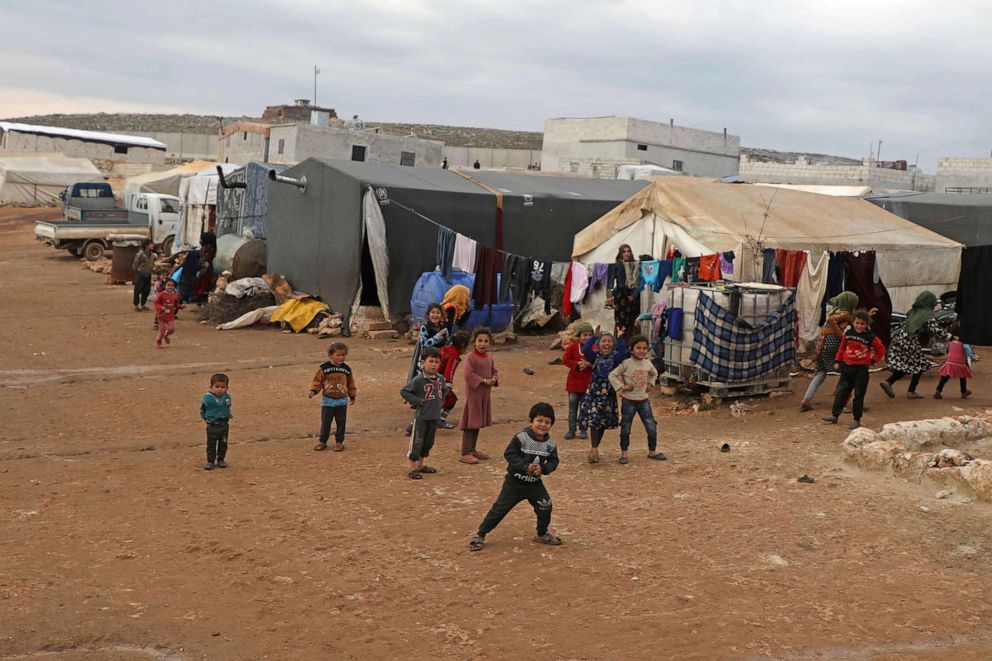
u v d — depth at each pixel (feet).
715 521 28.58
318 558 25.29
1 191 174.40
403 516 29.01
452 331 49.01
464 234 75.66
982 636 20.58
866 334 41.29
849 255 58.44
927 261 65.62
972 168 159.33
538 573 24.14
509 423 43.68
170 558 25.31
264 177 89.20
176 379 53.78
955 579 23.89
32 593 22.75
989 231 80.18
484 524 25.86
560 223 81.87
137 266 82.28
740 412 45.03
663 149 194.08
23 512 29.30
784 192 69.62
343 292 72.23
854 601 22.40
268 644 20.06
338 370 37.60
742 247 54.95
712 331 45.83
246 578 23.82
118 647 19.98
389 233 70.90
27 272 112.98
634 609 21.85
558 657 19.36
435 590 23.02
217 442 36.04
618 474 34.24
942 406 45.65
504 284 68.85
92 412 45.50
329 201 73.87
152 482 33.04
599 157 192.44
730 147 203.82
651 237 62.34
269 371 56.70
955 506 29.94
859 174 163.84
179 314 81.05
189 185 113.09
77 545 26.32
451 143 310.04
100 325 74.02
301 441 39.83
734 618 21.31
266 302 77.61
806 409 44.93
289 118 234.58
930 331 61.11
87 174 182.29
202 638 20.35
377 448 38.55
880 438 36.17
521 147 320.70
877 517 28.89
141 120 341.82
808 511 29.55
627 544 26.45
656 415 45.50
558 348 66.54
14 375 54.44
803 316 57.16
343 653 19.61
